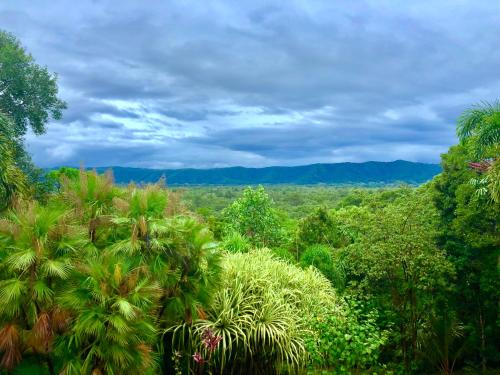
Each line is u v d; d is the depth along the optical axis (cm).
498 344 1020
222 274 764
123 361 527
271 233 1755
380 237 910
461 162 1060
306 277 926
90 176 711
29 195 1289
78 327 510
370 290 975
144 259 638
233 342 720
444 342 907
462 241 1041
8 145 1352
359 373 827
